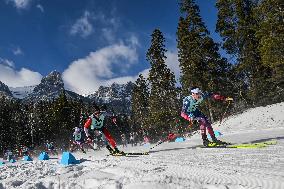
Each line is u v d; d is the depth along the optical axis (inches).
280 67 1257.4
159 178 184.4
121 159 297.0
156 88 2015.3
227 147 332.8
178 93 1980.8
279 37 1231.5
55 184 202.4
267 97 1519.4
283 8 1250.6
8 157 1144.8
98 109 390.0
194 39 1642.5
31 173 249.4
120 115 3041.3
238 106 1624.0
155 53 2018.9
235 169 201.6
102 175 214.1
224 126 970.1
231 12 1675.7
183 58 1674.5
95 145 640.4
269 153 259.0
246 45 1627.7
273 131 520.1
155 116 1865.2
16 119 2596.0
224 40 1695.4
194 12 1680.6
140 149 435.2
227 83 1679.4
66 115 2632.9
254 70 1619.1
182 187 165.3
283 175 170.6
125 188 175.3
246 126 866.1
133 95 2699.3
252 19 1617.9
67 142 2436.0
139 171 216.2
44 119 2625.5
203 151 321.7
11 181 217.5
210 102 1358.3
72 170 249.9
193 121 371.9
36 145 2472.9
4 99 2861.7
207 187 162.9
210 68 1610.5
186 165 232.4
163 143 487.2
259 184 159.0
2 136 2466.8
